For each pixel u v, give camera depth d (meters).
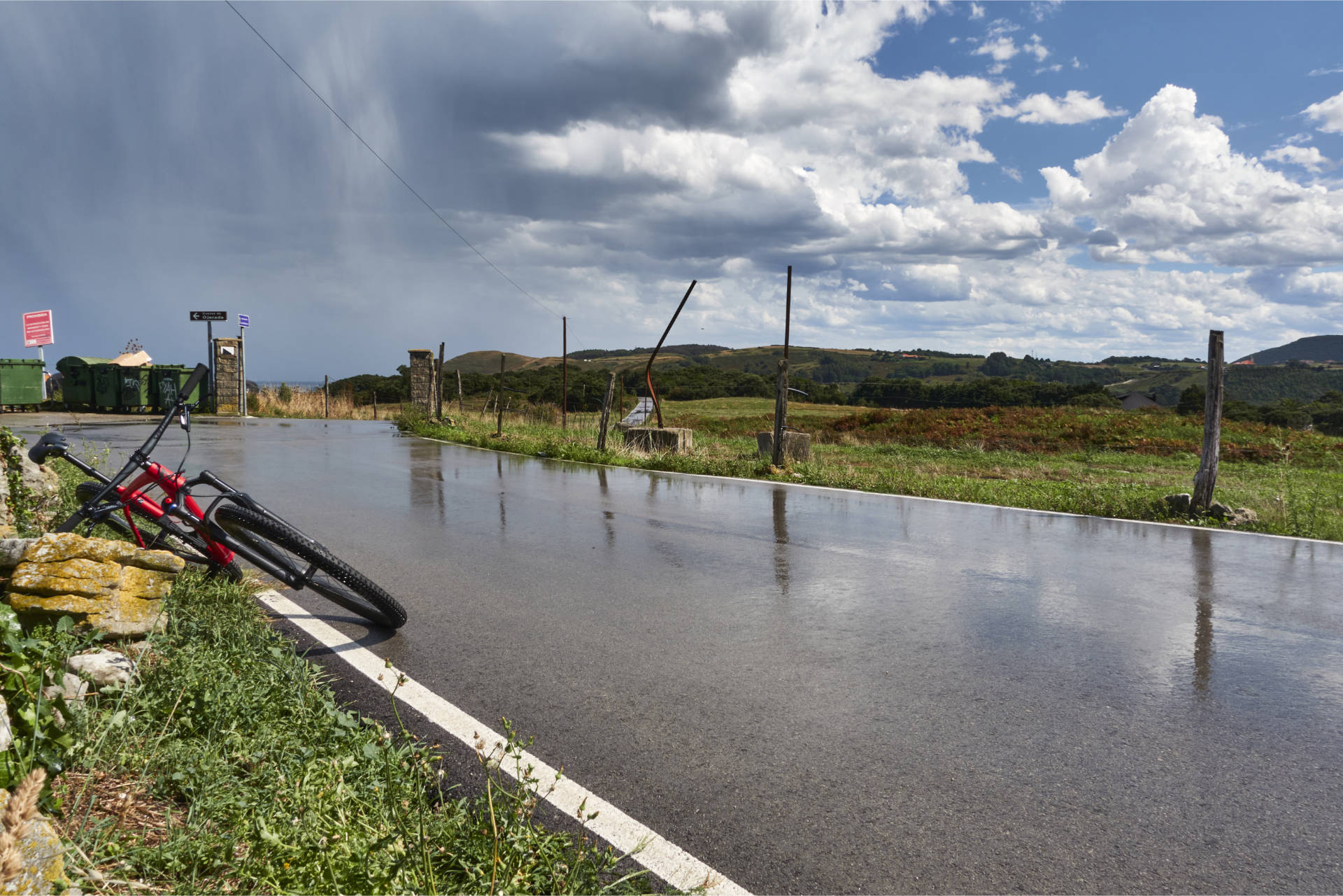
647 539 8.02
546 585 6.11
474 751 3.25
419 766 2.98
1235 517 9.54
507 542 7.79
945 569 6.88
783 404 14.52
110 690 3.19
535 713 3.66
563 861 2.40
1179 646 4.81
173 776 2.59
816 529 8.79
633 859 2.52
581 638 4.80
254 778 2.73
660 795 2.92
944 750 3.35
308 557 4.48
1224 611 5.61
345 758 2.90
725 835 2.67
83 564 3.74
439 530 8.38
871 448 24.52
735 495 11.49
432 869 2.24
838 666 4.36
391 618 4.77
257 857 2.26
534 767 3.12
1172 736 3.54
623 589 6.03
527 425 27.53
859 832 2.70
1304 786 3.10
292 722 3.24
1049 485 12.72
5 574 3.82
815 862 2.53
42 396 28.67
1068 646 4.79
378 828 2.45
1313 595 6.09
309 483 11.93
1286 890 2.43
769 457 14.80
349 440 20.25
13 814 1.09
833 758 3.25
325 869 2.15
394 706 3.65
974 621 5.29
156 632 3.92
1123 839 2.70
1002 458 21.39
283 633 4.77
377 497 10.65
